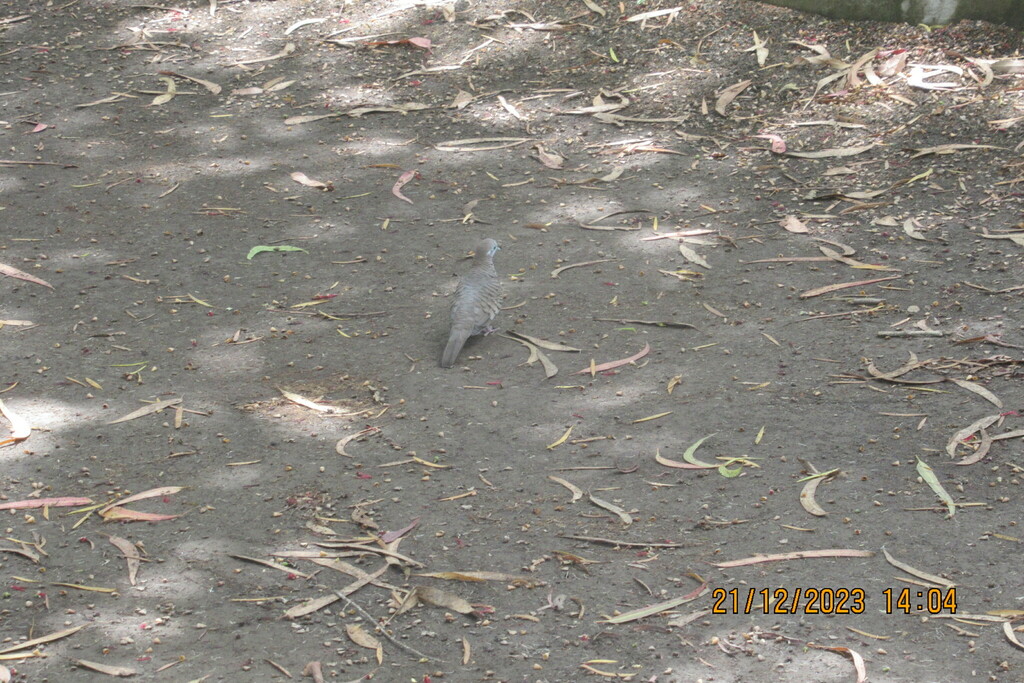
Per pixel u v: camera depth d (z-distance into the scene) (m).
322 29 10.77
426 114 9.47
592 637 4.32
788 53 9.80
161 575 4.69
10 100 9.64
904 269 6.99
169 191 8.34
